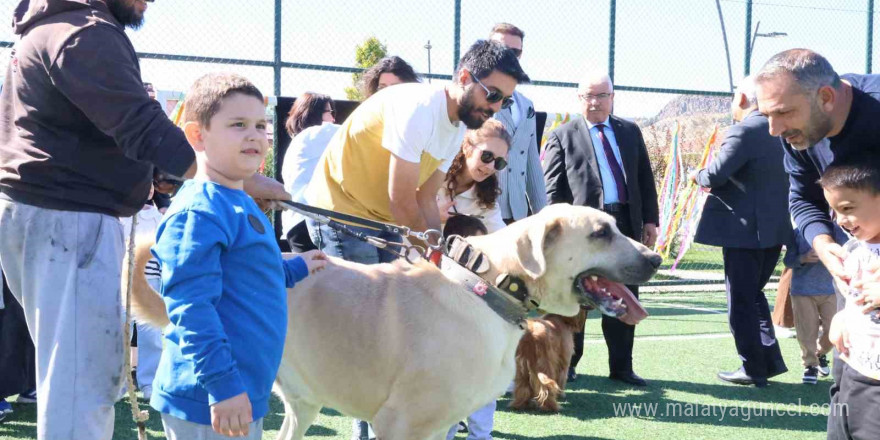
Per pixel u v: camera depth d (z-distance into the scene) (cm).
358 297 299
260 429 230
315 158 430
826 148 302
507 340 300
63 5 246
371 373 294
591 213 307
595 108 562
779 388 557
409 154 334
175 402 219
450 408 289
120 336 262
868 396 282
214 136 224
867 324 281
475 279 295
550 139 589
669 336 752
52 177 250
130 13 262
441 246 310
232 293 219
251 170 227
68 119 249
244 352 218
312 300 302
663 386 558
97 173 256
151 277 279
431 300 293
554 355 482
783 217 554
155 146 236
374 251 369
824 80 268
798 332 573
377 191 363
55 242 251
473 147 405
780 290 642
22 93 250
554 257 303
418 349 286
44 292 252
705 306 961
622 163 563
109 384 259
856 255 290
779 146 547
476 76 331
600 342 721
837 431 303
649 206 580
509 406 492
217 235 212
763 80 277
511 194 501
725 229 558
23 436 416
